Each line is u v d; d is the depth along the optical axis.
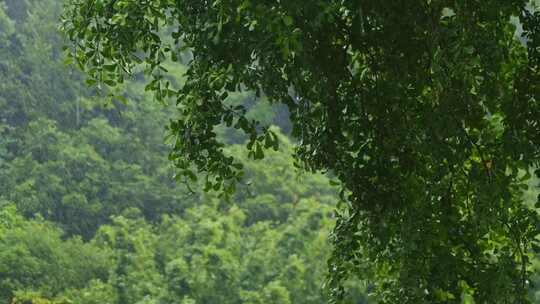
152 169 53.88
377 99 6.45
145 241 44.03
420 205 6.46
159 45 6.19
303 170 6.83
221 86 5.86
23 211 46.72
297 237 41.19
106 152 54.12
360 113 6.54
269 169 51.62
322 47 6.29
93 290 38.47
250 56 5.83
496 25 6.17
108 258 41.97
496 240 7.04
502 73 6.58
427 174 6.60
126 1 6.02
